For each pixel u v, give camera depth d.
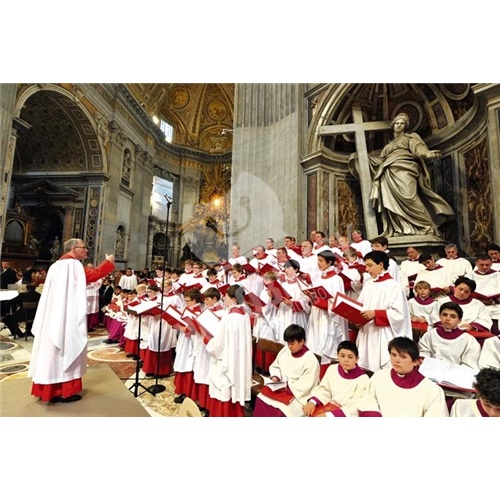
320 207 8.20
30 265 13.76
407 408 2.57
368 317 3.42
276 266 5.10
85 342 3.29
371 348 3.57
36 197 15.05
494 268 4.95
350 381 2.85
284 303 4.83
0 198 8.80
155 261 7.64
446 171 7.83
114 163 16.05
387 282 3.62
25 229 13.98
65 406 3.01
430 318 4.62
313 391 3.01
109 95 15.66
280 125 7.50
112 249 15.81
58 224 15.55
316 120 8.62
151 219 14.34
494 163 5.84
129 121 16.47
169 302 6.01
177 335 5.86
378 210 7.88
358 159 8.28
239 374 3.57
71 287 3.30
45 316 3.24
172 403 4.42
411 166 7.52
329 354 4.11
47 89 12.43
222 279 5.16
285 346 3.57
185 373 4.59
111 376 4.03
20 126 9.87
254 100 7.44
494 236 5.84
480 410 2.35
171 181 13.08
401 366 2.62
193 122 12.52
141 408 2.92
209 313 4.14
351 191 8.91
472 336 3.42
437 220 7.50
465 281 4.12
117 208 16.12
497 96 5.86
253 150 7.08
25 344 7.23
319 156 8.38
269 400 3.08
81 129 14.66
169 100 13.30
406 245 7.14
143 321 6.09
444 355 3.42
